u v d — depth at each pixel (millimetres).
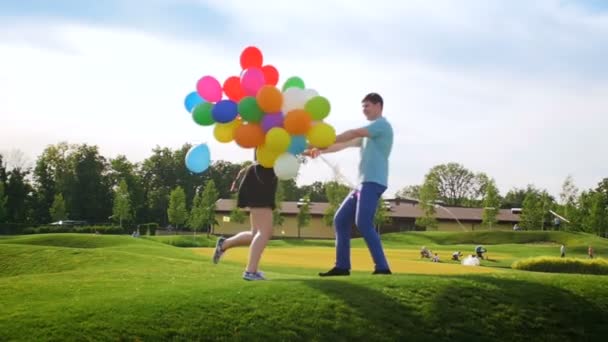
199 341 6207
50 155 81438
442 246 48938
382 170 8656
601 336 7324
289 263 19469
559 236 54969
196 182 95500
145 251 21266
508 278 8414
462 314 7230
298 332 6508
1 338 5918
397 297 7383
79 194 80562
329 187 64125
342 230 9141
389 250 41719
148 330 6242
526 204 69812
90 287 8359
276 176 8188
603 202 66125
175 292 7238
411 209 78000
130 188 83625
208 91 8344
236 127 8383
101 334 6090
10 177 73688
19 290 8102
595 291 8172
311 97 8156
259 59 8727
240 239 8648
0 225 57031
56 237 26984
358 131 8469
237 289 7340
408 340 6648
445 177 112125
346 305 7047
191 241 47250
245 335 6355
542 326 7297
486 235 57406
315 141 8023
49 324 6227
